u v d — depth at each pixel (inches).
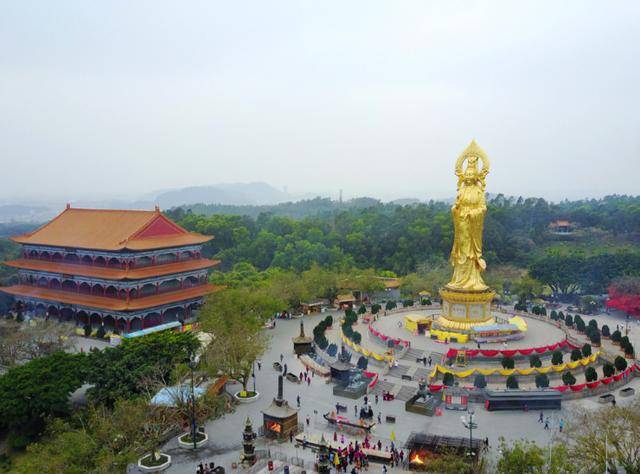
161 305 4473.4
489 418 2837.1
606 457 1920.5
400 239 7864.2
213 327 3710.6
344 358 3735.2
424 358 3553.2
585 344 3631.9
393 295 6579.7
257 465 2373.3
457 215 4146.2
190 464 2426.2
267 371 3695.9
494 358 3563.0
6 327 3868.1
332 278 6053.2
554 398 2920.8
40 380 2790.4
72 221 5137.8
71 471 2042.3
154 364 3043.8
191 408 2645.2
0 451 2773.1
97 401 2864.2
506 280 6820.9
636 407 2247.8
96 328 4584.2
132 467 2401.6
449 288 4158.5
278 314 5447.8
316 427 2763.3
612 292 5477.4
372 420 2824.8
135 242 4473.4
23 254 5196.9
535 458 1925.4
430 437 2459.4
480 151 4109.3
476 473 2017.7
